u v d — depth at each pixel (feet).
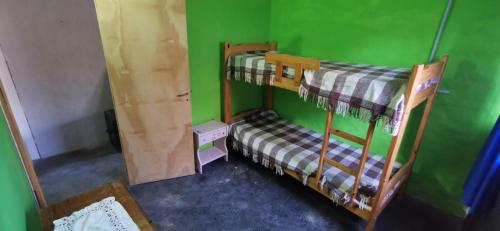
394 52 7.20
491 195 5.28
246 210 7.32
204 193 7.98
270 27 10.23
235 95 10.12
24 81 8.77
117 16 6.30
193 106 9.03
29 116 9.14
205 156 9.34
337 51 8.41
